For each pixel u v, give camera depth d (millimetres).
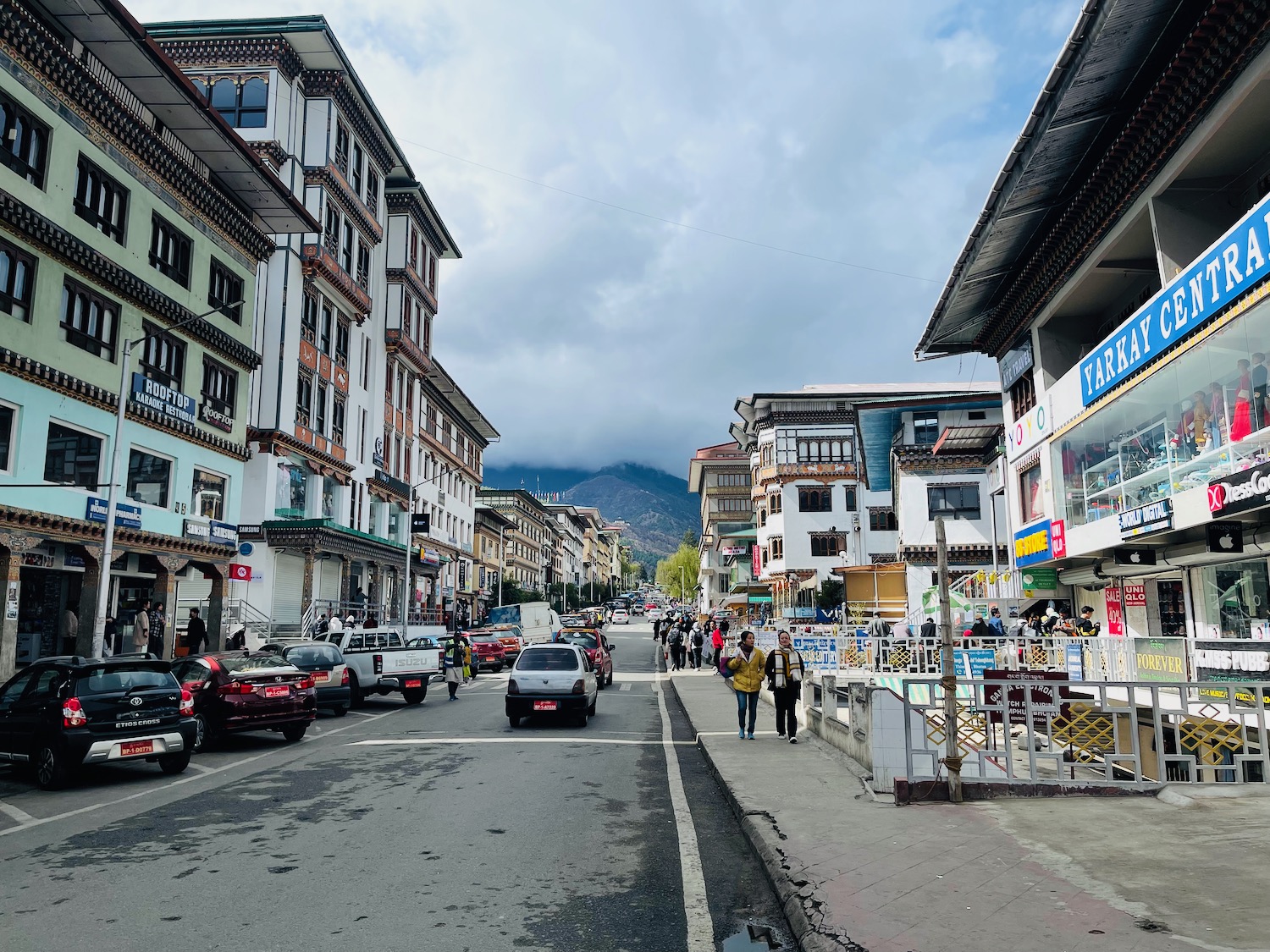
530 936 5340
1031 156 15531
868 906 5387
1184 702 8852
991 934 4805
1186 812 7727
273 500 35281
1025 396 23391
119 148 24031
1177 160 13914
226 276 30078
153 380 25703
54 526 20953
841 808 8406
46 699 11250
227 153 29047
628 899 6094
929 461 39312
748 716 14188
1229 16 11203
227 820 8734
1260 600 14789
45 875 6758
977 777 8727
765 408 54688
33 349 20656
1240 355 12227
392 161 48375
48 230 20672
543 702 16891
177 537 26016
